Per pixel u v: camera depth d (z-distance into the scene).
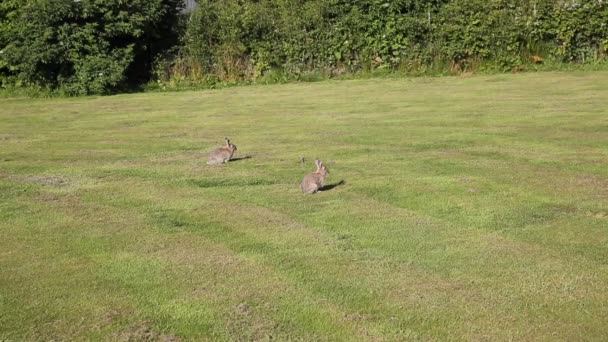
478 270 5.22
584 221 6.29
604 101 13.20
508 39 19.25
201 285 5.05
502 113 12.32
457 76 18.59
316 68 19.92
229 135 11.20
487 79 17.55
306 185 7.40
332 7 20.08
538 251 5.57
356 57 19.91
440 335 4.29
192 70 20.02
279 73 19.83
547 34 19.39
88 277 5.23
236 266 5.40
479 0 19.52
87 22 18.77
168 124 12.72
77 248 5.86
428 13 19.66
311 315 4.56
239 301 4.79
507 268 5.25
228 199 7.29
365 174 8.16
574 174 7.93
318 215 6.65
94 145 10.68
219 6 20.69
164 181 8.13
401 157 9.02
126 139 11.16
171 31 20.58
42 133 12.06
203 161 9.22
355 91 16.50
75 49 18.48
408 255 5.55
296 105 14.59
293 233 6.14
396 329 4.36
